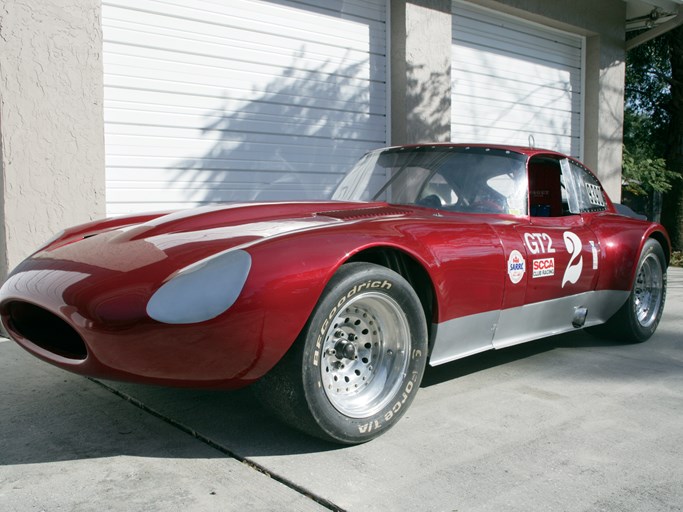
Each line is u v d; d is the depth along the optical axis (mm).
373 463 2199
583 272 3490
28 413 2689
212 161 5418
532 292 3105
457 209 3141
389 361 2492
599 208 4094
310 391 2172
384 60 6812
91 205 4398
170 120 5148
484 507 1893
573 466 2186
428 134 6965
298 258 2146
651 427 2570
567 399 2928
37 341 2488
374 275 2309
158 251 2311
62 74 4223
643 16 10242
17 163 4070
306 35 6059
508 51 8406
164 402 2812
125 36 4875
